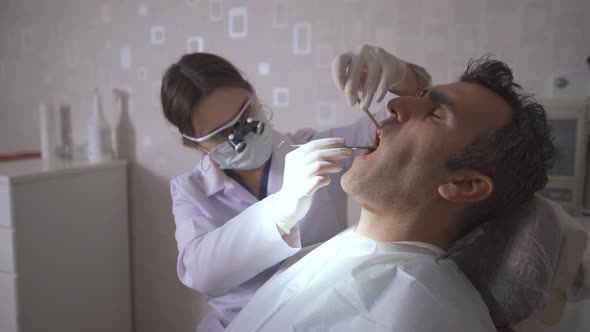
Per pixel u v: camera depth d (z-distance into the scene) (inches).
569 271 30.5
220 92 40.0
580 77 51.0
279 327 30.3
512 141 29.2
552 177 43.4
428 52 58.4
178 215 44.6
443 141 29.4
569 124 42.6
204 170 46.1
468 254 32.4
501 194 30.4
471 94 30.3
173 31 70.5
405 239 32.2
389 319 26.9
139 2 71.7
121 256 75.6
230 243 36.2
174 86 40.3
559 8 52.1
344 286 29.8
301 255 40.4
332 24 62.3
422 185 30.0
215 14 67.9
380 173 30.4
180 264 41.8
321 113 64.6
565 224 30.7
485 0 55.1
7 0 80.0
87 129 77.9
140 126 74.4
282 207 34.3
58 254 63.2
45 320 61.6
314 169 31.5
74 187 65.3
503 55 55.1
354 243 33.4
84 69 76.8
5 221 56.6
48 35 78.2
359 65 31.4
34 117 81.8
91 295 69.6
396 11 59.2
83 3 74.9
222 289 39.3
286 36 64.7
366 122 47.3
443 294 27.9
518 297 29.4
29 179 57.9
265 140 42.9
